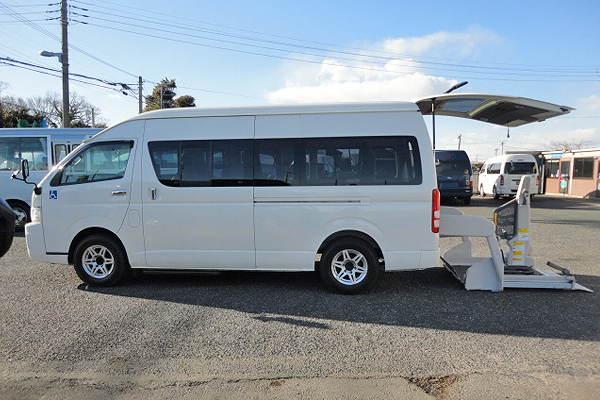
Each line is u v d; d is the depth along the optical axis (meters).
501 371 3.38
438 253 5.20
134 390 3.12
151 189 5.49
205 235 5.44
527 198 5.96
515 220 6.03
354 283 5.33
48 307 4.92
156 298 5.27
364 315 4.64
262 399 3.00
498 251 5.49
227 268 5.47
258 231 5.36
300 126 5.34
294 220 5.30
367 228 5.21
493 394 3.05
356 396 3.03
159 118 5.59
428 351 3.74
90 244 5.64
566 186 25.64
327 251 5.31
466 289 5.54
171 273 5.65
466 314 4.65
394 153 5.20
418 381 3.24
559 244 8.94
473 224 5.53
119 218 5.55
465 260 6.51
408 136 5.19
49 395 3.06
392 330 4.21
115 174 5.61
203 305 5.00
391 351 3.74
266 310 4.82
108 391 3.11
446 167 17.53
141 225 5.53
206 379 3.27
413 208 5.15
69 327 4.30
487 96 5.99
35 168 10.89
